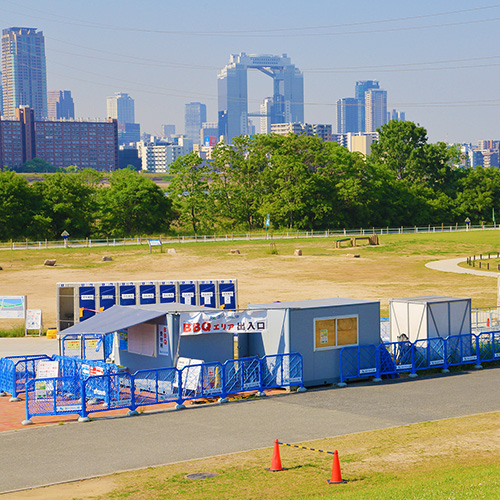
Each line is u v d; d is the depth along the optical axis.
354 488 18.78
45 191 163.50
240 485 19.58
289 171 179.75
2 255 113.62
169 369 31.55
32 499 19.00
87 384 31.84
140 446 24.52
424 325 38.44
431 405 30.20
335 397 32.38
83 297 50.53
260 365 33.09
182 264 102.12
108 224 171.75
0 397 33.53
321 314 34.91
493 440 23.78
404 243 131.00
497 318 47.50
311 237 146.75
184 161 187.00
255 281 83.00
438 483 17.89
